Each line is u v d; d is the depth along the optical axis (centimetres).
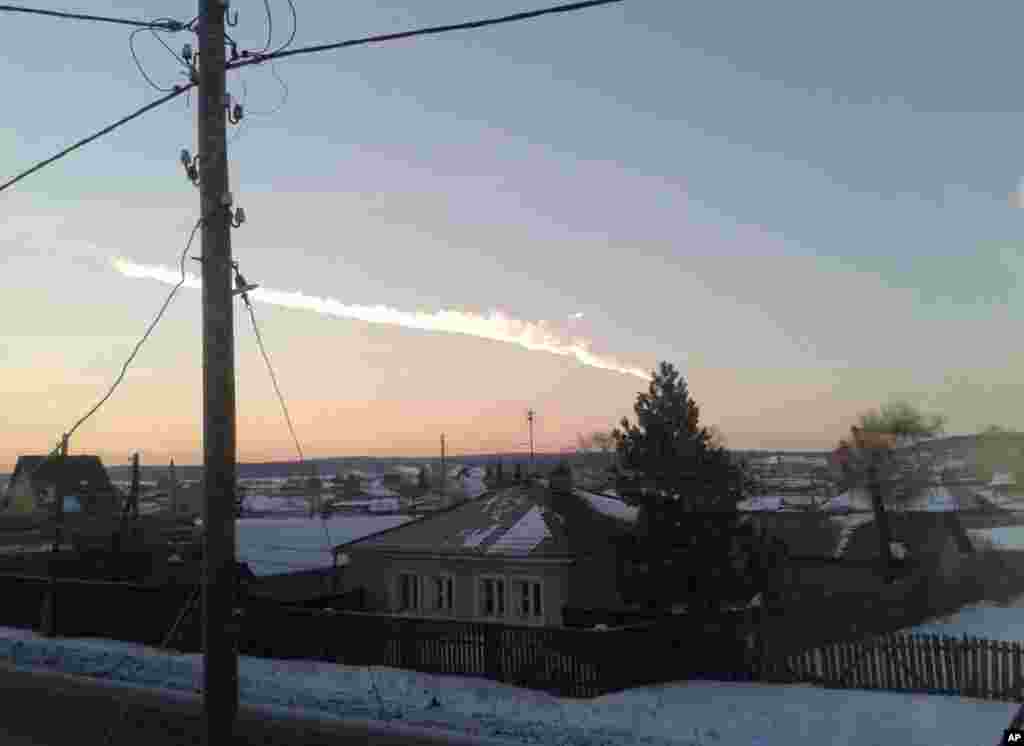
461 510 3216
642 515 1995
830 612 2003
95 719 1199
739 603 1958
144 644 1942
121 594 2033
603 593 2639
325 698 1374
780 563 2114
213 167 925
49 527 4166
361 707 1312
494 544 2734
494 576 2700
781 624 1816
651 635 1675
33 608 2211
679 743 1111
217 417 908
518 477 3841
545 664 1588
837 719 1278
